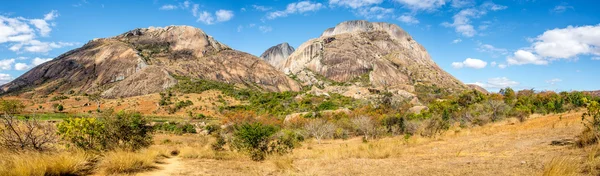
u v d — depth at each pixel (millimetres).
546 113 42469
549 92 72375
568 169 6004
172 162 12008
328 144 30375
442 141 18141
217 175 8891
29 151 9305
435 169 7949
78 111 105000
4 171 6730
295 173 8672
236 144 16328
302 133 38656
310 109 87562
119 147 13109
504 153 10336
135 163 9430
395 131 34406
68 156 8531
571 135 13320
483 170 7254
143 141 14914
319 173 8555
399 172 7973
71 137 11641
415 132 29812
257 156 14539
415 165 8969
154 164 10641
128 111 14906
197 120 87938
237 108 110000
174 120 86438
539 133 16000
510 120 33812
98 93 165500
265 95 136250
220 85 171500
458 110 49531
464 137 19453
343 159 11648
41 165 7180
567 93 63844
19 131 10430
